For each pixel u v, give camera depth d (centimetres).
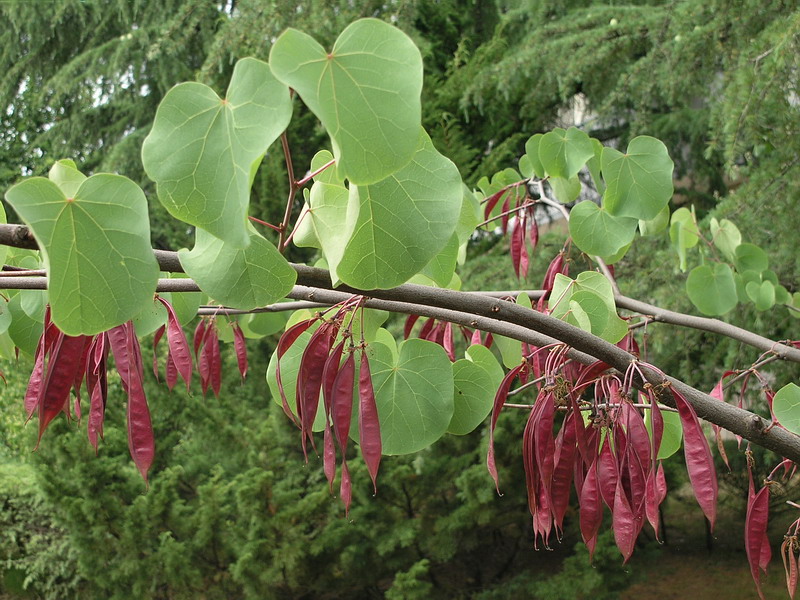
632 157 185
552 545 634
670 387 107
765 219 425
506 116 862
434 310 128
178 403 552
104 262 84
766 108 371
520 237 256
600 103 741
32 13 1134
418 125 79
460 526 541
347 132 78
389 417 138
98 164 1159
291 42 76
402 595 514
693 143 774
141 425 115
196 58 1111
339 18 615
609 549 538
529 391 512
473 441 582
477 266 664
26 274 111
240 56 645
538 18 747
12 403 643
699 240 302
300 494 552
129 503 514
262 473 508
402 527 539
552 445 113
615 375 116
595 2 733
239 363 213
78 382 125
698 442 103
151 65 1081
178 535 517
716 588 620
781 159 398
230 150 83
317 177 121
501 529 658
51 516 553
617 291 236
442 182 95
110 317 86
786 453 109
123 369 116
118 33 1191
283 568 517
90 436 122
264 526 504
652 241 539
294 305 187
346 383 118
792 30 342
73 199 82
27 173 1305
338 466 539
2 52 1219
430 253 95
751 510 121
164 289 109
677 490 673
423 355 138
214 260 101
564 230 680
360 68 77
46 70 1220
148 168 84
